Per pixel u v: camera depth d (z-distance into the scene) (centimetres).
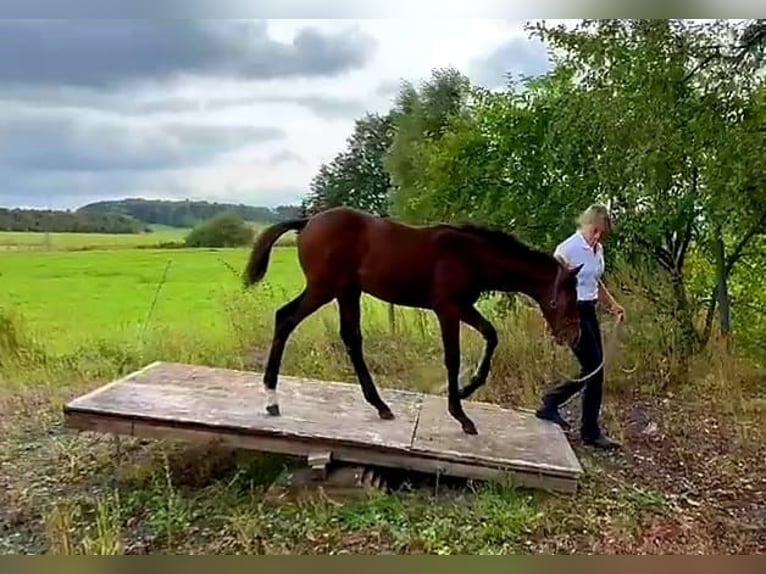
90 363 721
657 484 452
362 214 455
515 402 608
